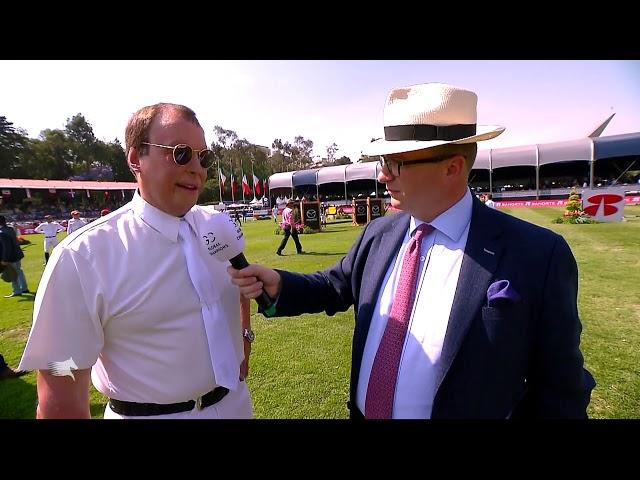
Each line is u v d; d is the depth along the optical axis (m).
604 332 4.40
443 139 1.28
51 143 60.72
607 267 7.39
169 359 1.36
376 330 1.49
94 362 1.32
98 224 1.34
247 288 1.47
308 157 85.38
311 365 3.93
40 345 1.23
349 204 32.16
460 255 1.33
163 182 1.33
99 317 1.31
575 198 16.00
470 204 1.39
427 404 1.30
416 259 1.41
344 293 1.81
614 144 27.78
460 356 1.21
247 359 1.88
